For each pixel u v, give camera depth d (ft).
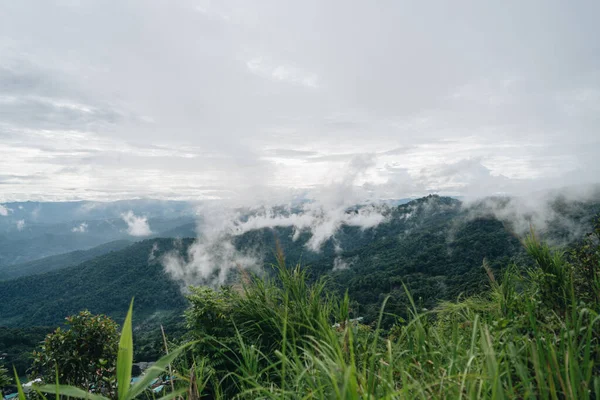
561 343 4.59
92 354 15.85
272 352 8.54
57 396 4.02
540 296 8.36
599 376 4.79
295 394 5.02
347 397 3.91
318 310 8.39
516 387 4.39
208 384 8.47
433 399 4.23
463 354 5.64
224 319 10.26
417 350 5.77
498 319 7.16
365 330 7.61
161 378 7.91
